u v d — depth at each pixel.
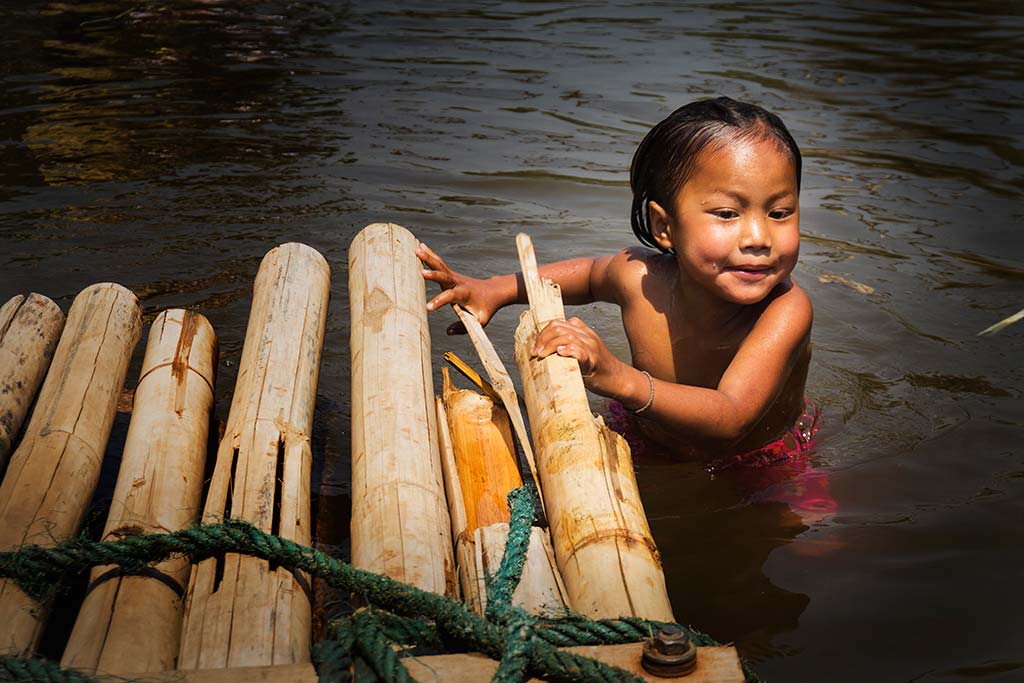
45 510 2.57
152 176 5.99
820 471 3.50
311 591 2.33
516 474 3.00
